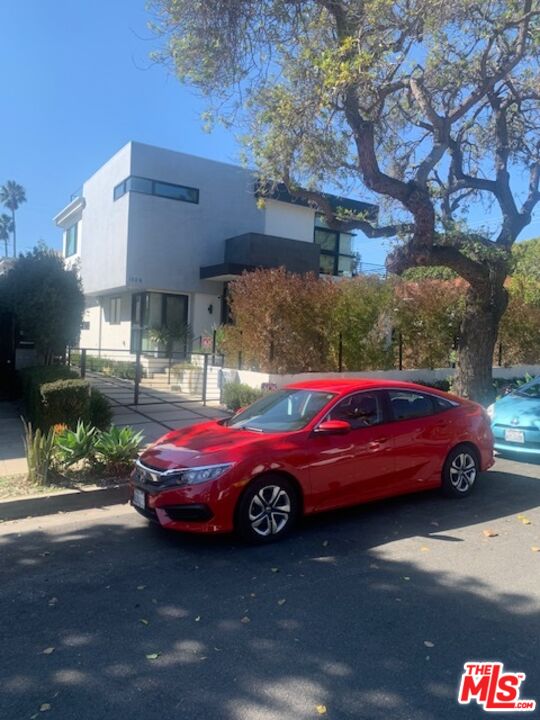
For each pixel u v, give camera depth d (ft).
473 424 22.40
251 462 16.60
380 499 19.77
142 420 35.91
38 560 15.71
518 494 22.84
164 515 16.57
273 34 30.68
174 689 9.82
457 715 9.16
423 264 35.01
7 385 46.03
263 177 39.99
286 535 17.51
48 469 21.89
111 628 11.94
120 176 65.10
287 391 21.36
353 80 27.99
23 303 41.50
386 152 44.14
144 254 63.31
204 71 31.42
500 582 14.28
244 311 41.88
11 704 9.41
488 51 32.37
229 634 11.68
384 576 14.61
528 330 59.98
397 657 10.81
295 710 9.26
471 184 41.55
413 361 50.19
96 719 9.05
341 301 42.78
